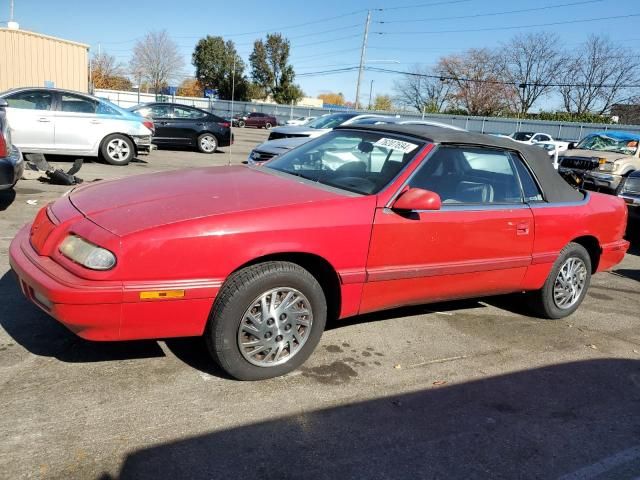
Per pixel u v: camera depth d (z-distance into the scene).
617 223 5.09
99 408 2.83
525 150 4.50
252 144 24.30
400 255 3.58
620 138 14.16
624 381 3.78
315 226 3.21
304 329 3.33
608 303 5.56
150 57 65.25
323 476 2.50
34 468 2.35
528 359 4.00
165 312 2.87
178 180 3.66
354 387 3.33
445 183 3.89
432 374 3.60
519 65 59.50
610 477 2.71
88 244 2.81
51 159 11.70
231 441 2.68
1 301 4.04
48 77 18.92
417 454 2.74
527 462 2.77
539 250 4.41
